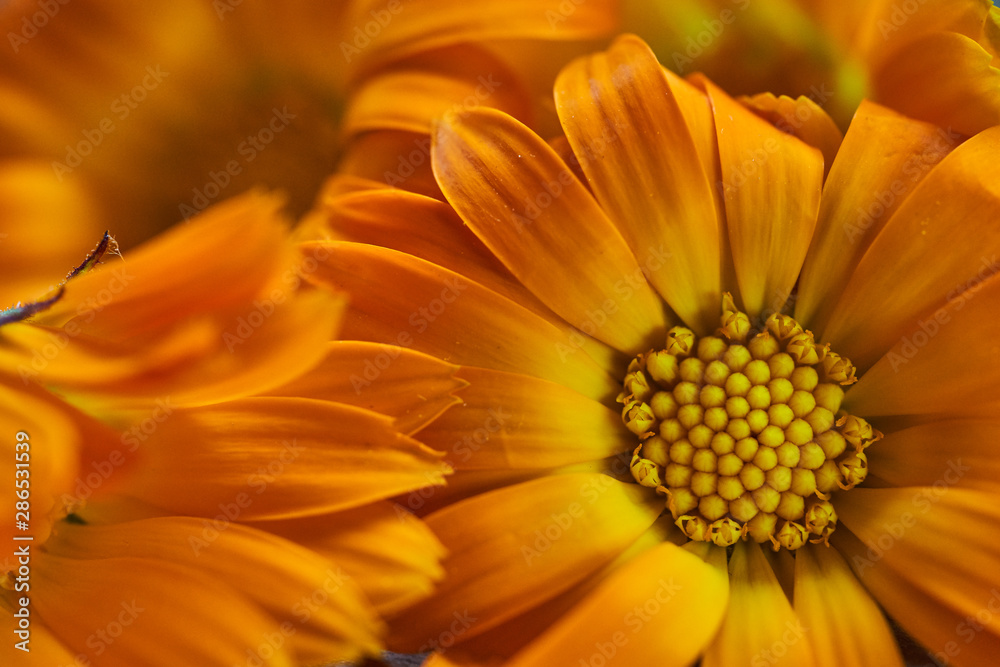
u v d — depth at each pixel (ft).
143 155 0.51
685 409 0.52
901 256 0.51
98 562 0.49
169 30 0.50
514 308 0.51
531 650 0.48
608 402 0.52
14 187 0.50
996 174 0.50
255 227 0.47
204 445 0.49
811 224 0.51
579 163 0.51
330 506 0.49
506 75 0.51
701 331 0.52
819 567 0.51
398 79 0.51
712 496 0.52
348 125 0.51
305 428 0.49
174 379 0.48
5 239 0.50
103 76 0.51
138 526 0.49
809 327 0.52
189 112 0.51
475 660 0.49
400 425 0.49
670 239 0.51
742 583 0.51
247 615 0.48
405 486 0.49
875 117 0.51
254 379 0.48
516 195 0.50
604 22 0.51
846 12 0.51
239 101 0.51
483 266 0.51
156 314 0.48
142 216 0.52
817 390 0.52
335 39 0.51
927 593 0.50
